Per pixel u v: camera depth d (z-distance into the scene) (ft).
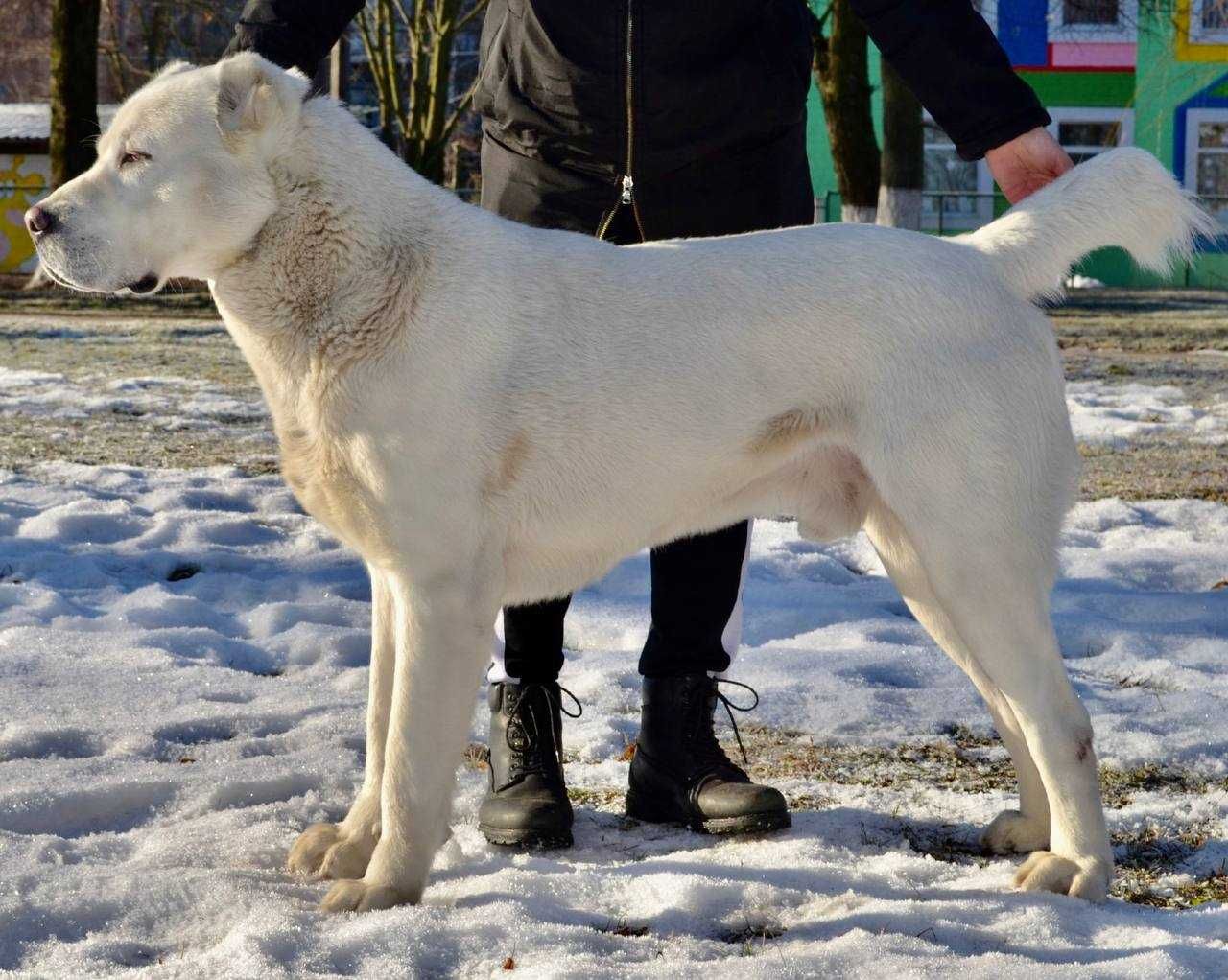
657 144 11.52
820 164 94.38
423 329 9.41
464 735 9.47
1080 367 44.09
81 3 67.10
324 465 9.51
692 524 10.44
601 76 11.36
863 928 8.79
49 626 15.98
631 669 15.02
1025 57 94.84
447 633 9.38
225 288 9.73
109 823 10.77
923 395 9.76
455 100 107.04
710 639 11.34
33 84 121.19
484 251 9.77
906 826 10.96
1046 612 9.87
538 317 9.74
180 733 12.61
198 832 10.37
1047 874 9.57
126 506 21.71
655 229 11.83
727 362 9.95
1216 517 22.89
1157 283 95.14
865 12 11.08
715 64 11.40
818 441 10.13
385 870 9.25
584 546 10.11
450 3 82.64
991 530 9.73
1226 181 94.79
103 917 8.87
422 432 9.33
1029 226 10.28
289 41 10.95
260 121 9.41
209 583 18.19
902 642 16.35
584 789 12.04
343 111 9.91
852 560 20.85
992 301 9.98
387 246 9.57
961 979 7.82
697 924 9.00
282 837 10.35
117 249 9.52
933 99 11.14
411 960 8.23
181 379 37.76
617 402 9.82
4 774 11.20
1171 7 86.33
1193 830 10.70
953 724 13.46
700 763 11.17
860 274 9.98
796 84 11.84
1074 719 9.75
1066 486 10.09
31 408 31.83
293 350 9.55
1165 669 14.97
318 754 12.01
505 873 9.68
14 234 86.63
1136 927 8.86
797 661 15.23
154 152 9.50
